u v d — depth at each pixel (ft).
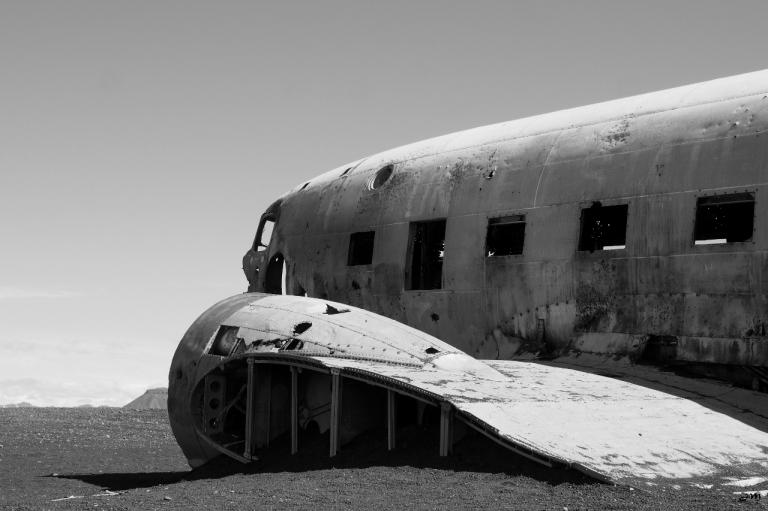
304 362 50.44
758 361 50.49
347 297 73.82
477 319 64.39
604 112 63.16
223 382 57.41
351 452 47.65
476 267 64.39
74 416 106.32
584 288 58.49
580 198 59.41
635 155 57.82
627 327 56.34
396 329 53.83
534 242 61.31
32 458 72.59
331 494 38.27
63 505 40.50
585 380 50.39
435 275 73.41
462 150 69.97
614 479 36.01
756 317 50.96
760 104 53.93
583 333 58.59
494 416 41.06
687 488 35.78
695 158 54.75
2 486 57.41
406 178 71.87
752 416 46.44
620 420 42.60
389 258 70.38
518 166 64.23
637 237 56.24
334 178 80.48
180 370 59.41
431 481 39.40
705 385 51.24
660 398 47.24
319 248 77.05
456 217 66.23
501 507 34.24
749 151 52.60
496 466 40.34
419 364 49.83
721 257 52.54
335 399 48.26
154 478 60.80
